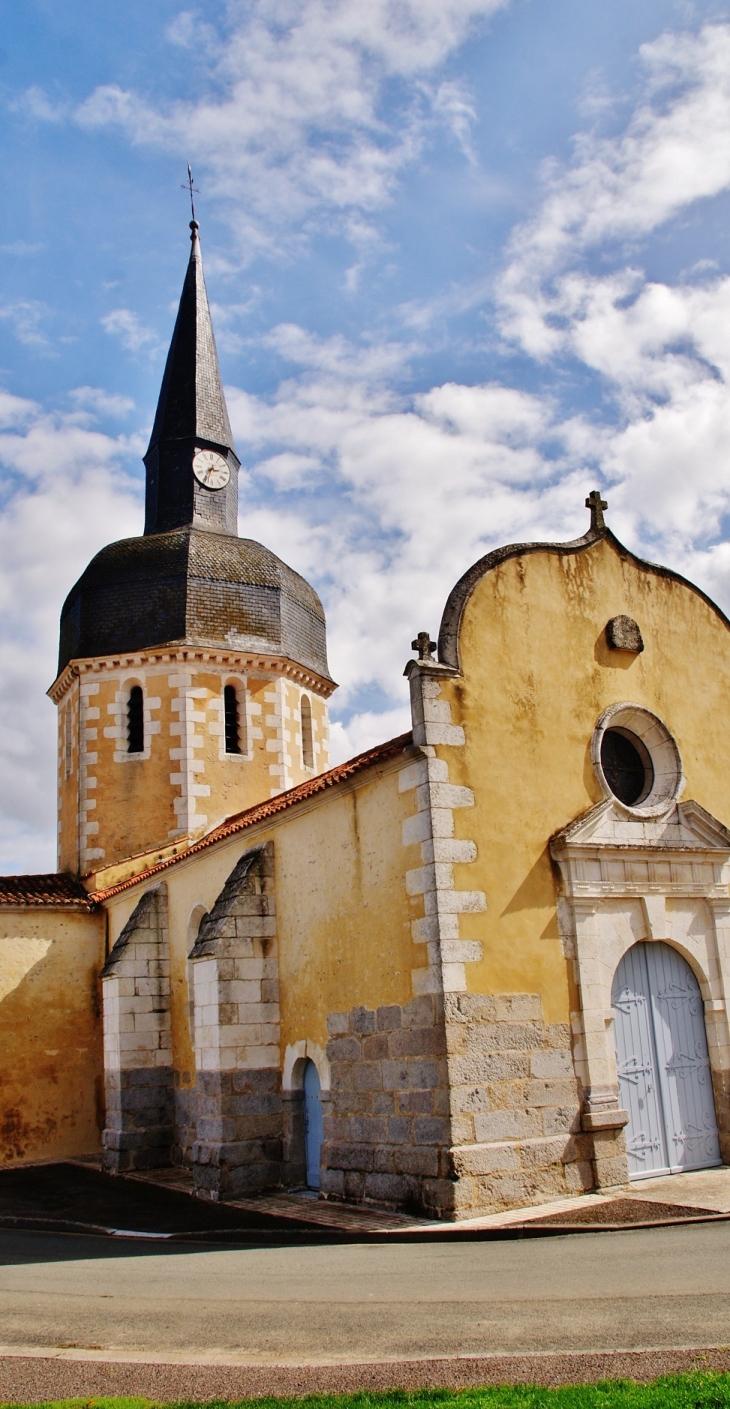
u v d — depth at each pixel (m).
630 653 14.72
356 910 13.32
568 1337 6.54
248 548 25.64
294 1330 7.23
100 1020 22.06
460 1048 11.54
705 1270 8.12
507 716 13.09
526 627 13.67
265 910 15.34
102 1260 10.89
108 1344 7.23
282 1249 10.78
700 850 14.16
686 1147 13.38
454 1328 6.95
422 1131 11.69
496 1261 9.13
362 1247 10.47
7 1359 6.94
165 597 24.08
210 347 28.27
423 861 12.09
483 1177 11.29
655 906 13.67
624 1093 13.02
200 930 15.62
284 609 25.23
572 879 12.94
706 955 14.13
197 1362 6.59
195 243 29.48
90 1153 21.27
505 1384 5.64
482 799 12.52
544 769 13.24
